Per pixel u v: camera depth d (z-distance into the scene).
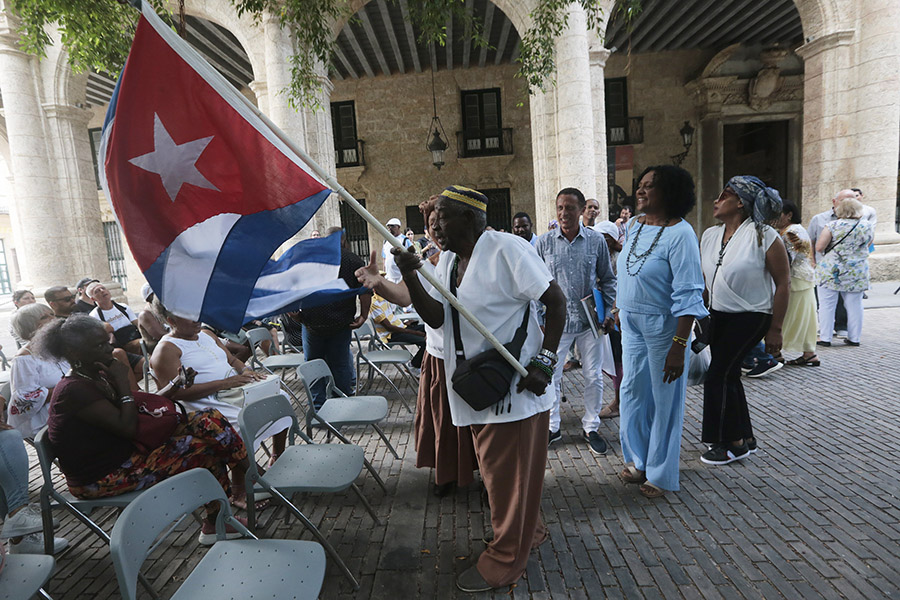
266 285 2.88
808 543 2.55
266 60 8.80
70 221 11.91
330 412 3.62
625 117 16.64
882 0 9.88
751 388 5.09
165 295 2.15
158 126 2.13
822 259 6.56
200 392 3.19
